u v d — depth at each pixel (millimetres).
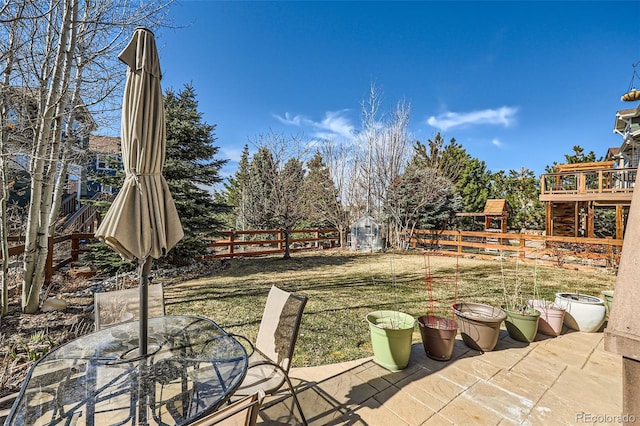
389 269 7668
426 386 2289
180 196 7078
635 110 9109
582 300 3600
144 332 1748
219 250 12047
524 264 8641
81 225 10086
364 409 2020
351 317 3998
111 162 6930
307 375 2484
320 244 12531
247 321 3844
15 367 2600
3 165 3996
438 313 4172
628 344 1131
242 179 15211
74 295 4910
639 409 1158
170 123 7125
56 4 3631
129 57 1759
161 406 1311
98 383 1473
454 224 14625
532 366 2602
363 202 13430
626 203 9117
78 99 4793
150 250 1744
